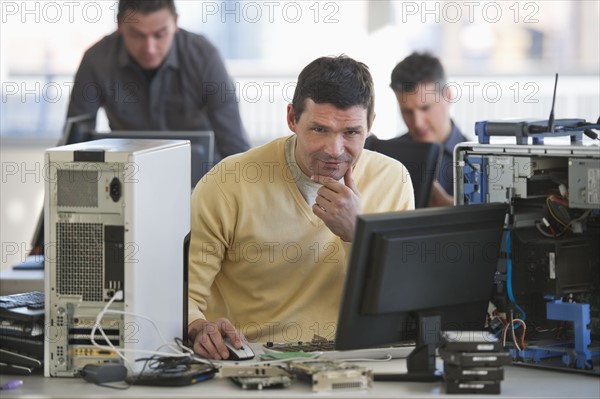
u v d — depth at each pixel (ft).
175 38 20.90
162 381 9.29
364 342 9.73
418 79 18.16
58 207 9.53
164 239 10.15
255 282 12.12
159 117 21.11
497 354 9.20
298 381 9.53
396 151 15.14
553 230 10.66
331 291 12.11
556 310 10.32
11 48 26.23
